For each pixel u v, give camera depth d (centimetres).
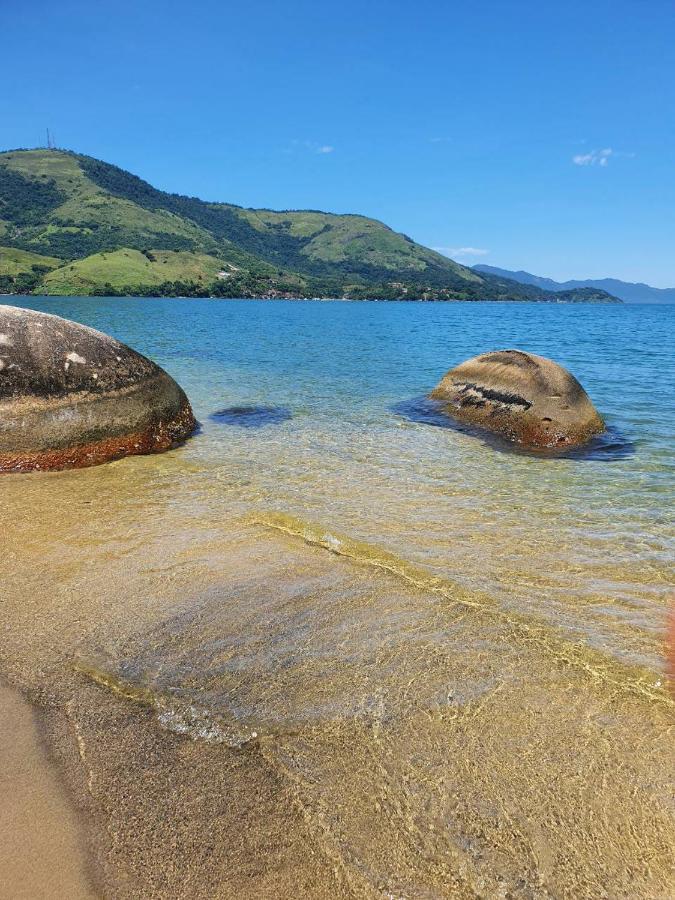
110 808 255
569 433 939
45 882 221
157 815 252
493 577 482
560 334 3872
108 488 691
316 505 646
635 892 225
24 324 783
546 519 616
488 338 3375
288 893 220
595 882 228
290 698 329
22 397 739
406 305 15588
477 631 400
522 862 235
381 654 371
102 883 222
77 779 270
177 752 288
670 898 222
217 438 946
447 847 240
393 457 857
